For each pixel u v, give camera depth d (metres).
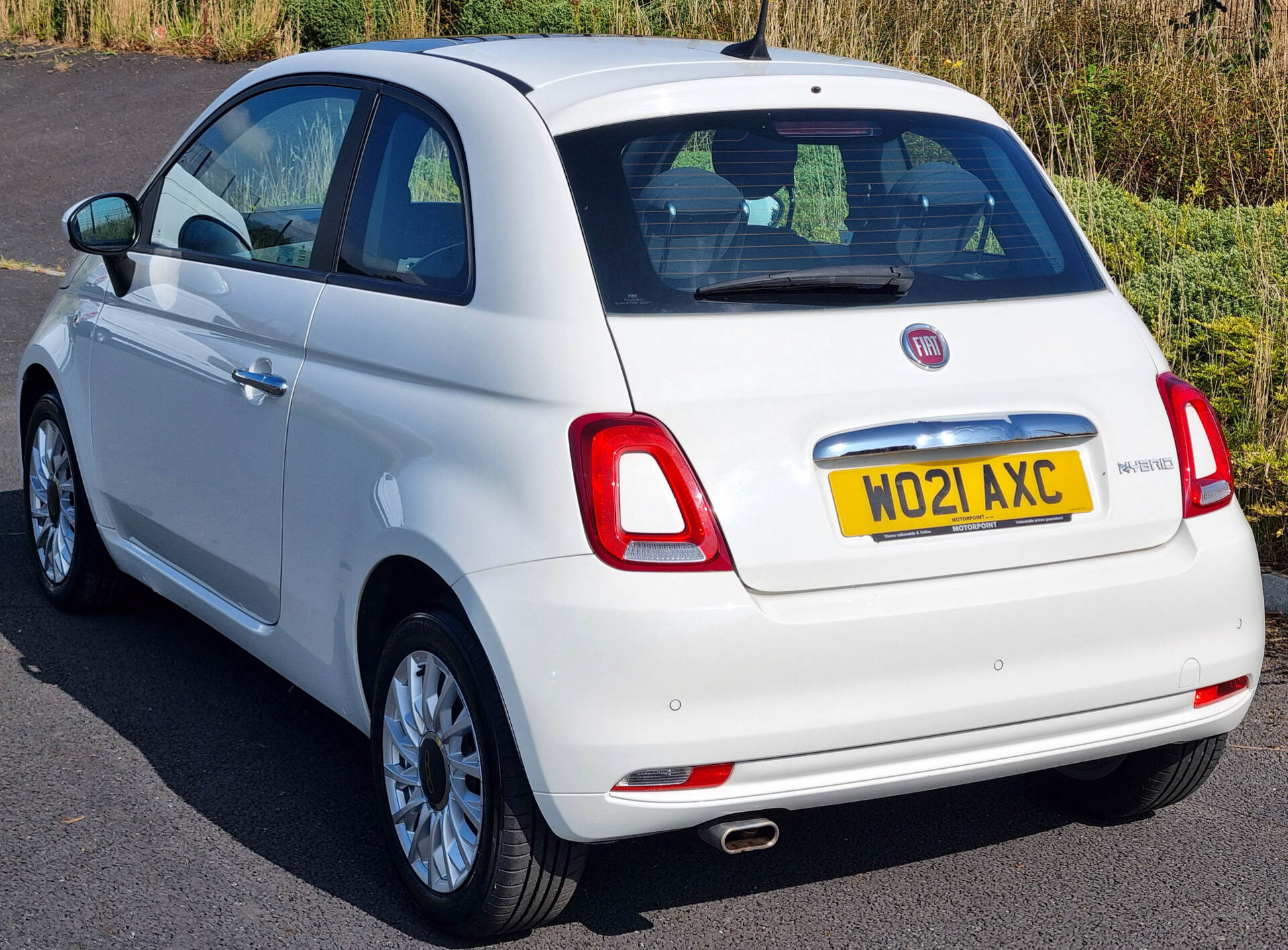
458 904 3.57
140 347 5.11
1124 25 13.79
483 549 3.32
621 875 4.07
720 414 3.28
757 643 3.18
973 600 3.37
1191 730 3.69
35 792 4.41
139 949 3.55
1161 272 8.44
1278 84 11.98
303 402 4.09
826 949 3.65
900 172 3.89
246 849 4.11
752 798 3.25
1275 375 7.33
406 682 3.79
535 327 3.40
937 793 4.66
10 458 8.39
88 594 5.97
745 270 3.51
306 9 23.86
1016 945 3.68
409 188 4.01
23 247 15.28
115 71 22.94
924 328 3.54
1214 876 4.07
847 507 3.33
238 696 5.26
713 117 3.76
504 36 4.66
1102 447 3.62
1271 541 6.51
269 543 4.34
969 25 14.27
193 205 5.10
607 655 3.14
